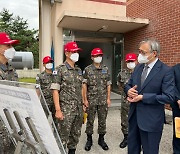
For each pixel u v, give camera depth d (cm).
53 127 113
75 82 291
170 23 559
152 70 220
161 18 591
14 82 117
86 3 712
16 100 125
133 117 233
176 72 309
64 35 688
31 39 3569
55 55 684
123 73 380
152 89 216
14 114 135
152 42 217
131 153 236
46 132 116
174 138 323
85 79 350
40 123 116
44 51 755
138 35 684
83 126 471
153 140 217
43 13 739
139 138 235
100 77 360
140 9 692
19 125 135
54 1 668
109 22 597
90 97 356
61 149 117
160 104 219
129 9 762
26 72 2000
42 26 745
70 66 294
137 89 229
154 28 618
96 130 445
